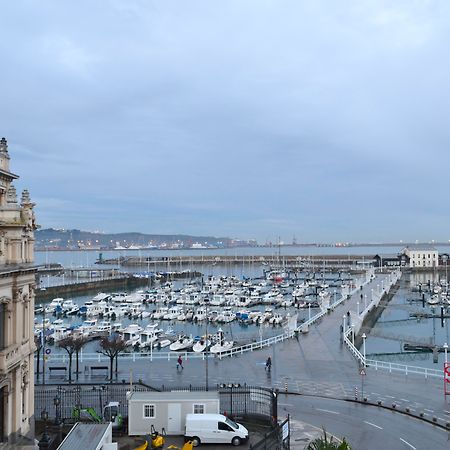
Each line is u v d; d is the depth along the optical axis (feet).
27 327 150.30
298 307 605.31
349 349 300.61
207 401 163.43
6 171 145.69
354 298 558.97
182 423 163.12
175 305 625.82
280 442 152.35
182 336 399.65
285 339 329.72
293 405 203.41
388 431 176.24
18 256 143.02
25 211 149.28
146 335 417.08
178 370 258.37
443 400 209.05
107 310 574.56
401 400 209.15
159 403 163.32
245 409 180.75
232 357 285.23
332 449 111.34
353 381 236.84
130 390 191.52
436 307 597.93
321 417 190.19
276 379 239.71
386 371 255.91
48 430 157.89
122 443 155.22
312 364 266.98
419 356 358.23
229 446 153.99
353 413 194.70
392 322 518.37
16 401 140.87
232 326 499.10
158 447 149.18
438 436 172.14
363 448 161.58
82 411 177.17
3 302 135.74
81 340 309.42
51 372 261.85
